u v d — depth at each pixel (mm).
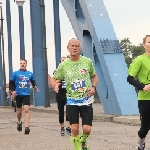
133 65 8969
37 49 39062
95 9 24234
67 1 26672
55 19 41094
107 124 19500
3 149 11539
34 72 39250
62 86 14586
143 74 8992
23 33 47188
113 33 23812
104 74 23531
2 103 53531
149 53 9016
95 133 15195
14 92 15539
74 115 9125
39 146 11969
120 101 22812
